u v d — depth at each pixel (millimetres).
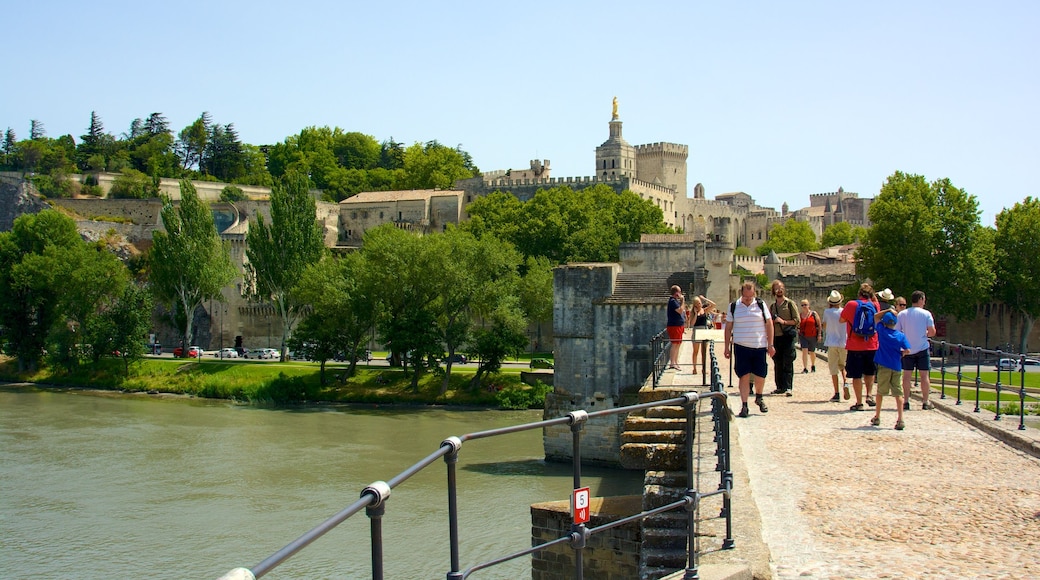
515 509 52219
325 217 197875
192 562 44125
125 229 183750
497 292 103562
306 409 98188
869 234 105188
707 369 38094
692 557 13766
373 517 8656
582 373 66750
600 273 66688
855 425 25781
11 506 54156
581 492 12422
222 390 106562
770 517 16578
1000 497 17875
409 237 107875
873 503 17469
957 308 103438
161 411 94812
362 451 71812
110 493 57375
